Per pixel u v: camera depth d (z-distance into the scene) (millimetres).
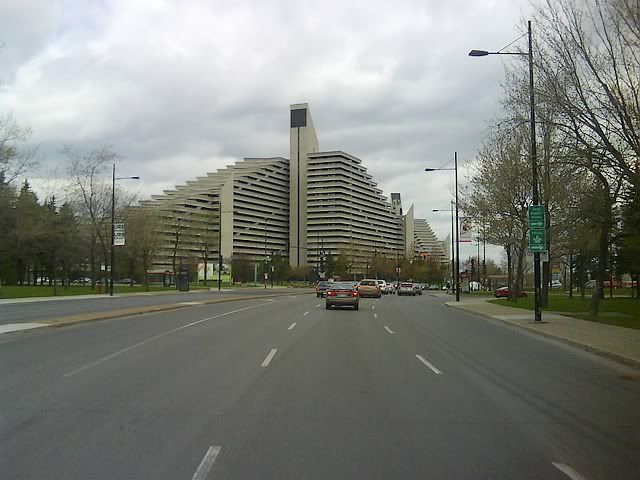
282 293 66188
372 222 161375
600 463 6469
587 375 12414
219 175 143625
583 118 19578
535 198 25000
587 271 68312
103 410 8742
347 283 36500
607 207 24953
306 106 147250
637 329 21594
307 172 145750
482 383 11258
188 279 70000
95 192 63781
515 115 31734
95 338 17984
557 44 19688
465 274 81750
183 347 15953
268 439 7262
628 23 16719
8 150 43375
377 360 14109
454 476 5996
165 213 92625
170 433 7508
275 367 12766
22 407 8922
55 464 6281
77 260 82125
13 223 58062
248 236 134250
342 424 8023
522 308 36625
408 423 8117
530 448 7004
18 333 19203
